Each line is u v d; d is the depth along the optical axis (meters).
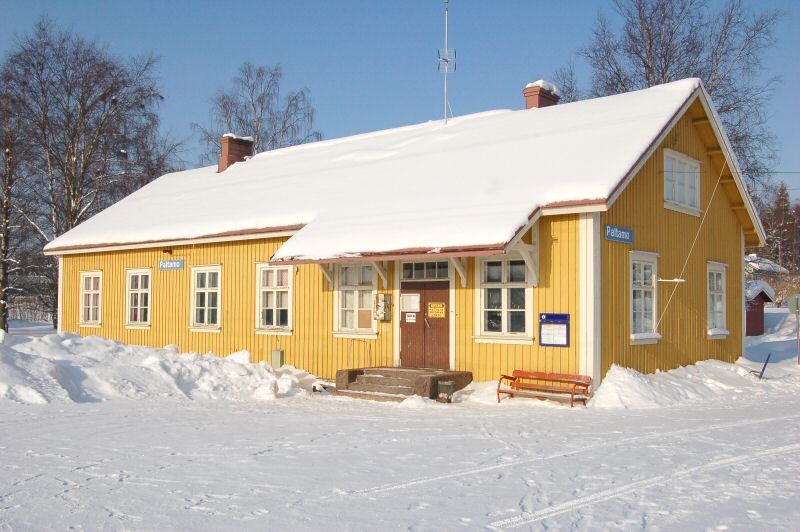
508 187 15.51
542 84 21.34
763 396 15.90
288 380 16.50
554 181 14.94
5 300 34.28
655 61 32.25
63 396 13.95
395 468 8.41
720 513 6.59
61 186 35.72
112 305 23.80
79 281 24.94
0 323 33.97
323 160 23.30
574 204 14.15
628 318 15.46
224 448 9.63
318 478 7.94
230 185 24.25
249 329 20.11
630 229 15.68
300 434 10.73
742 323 21.50
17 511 6.72
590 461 8.73
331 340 18.42
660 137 15.95
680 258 17.95
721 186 20.39
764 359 23.69
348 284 18.22
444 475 8.06
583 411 13.26
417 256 14.52
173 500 7.07
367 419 12.34
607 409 13.55
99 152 36.81
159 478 7.96
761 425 11.40
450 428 11.27
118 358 16.55
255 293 20.03
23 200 35.41
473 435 10.60
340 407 14.12
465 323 16.05
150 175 37.69
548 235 14.89
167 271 22.27
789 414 12.77
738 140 31.25
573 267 14.56
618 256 15.24
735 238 21.25
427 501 7.00
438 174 17.92
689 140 18.67
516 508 6.77
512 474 8.09
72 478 7.96
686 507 6.79
